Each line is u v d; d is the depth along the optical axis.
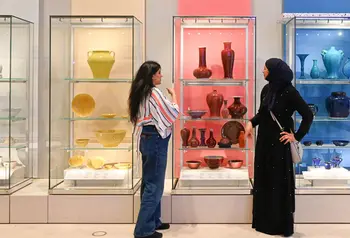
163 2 4.20
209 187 3.70
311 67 4.10
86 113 4.04
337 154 4.02
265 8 4.18
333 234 3.33
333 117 3.93
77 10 4.24
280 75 3.28
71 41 4.11
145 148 3.18
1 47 3.95
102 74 3.96
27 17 4.25
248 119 3.89
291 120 3.36
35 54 4.25
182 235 3.32
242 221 3.62
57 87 3.99
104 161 3.97
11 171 3.79
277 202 3.32
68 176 3.74
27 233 3.39
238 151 3.95
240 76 3.99
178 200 3.62
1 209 3.65
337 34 4.09
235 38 4.00
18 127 4.07
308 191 3.60
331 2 4.14
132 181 3.70
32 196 3.64
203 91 4.04
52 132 3.87
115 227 3.55
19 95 4.09
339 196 3.59
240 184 3.72
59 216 3.65
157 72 3.24
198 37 4.03
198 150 3.92
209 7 4.20
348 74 3.92
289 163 3.31
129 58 4.08
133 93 3.20
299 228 3.48
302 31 4.09
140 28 4.17
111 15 4.09
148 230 3.18
